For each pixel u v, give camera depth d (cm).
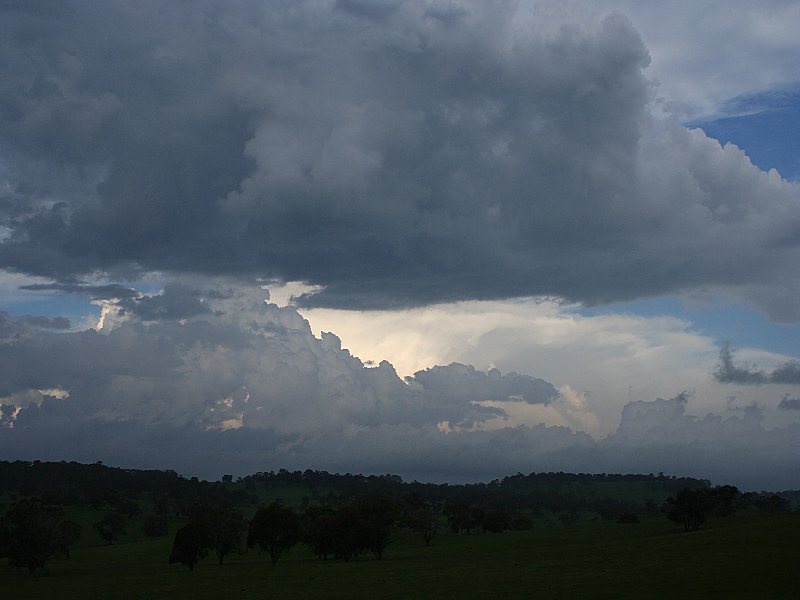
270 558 17362
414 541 19925
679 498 16825
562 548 14088
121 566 16275
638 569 8638
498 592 7750
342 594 8538
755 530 12550
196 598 9138
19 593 11312
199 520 15238
